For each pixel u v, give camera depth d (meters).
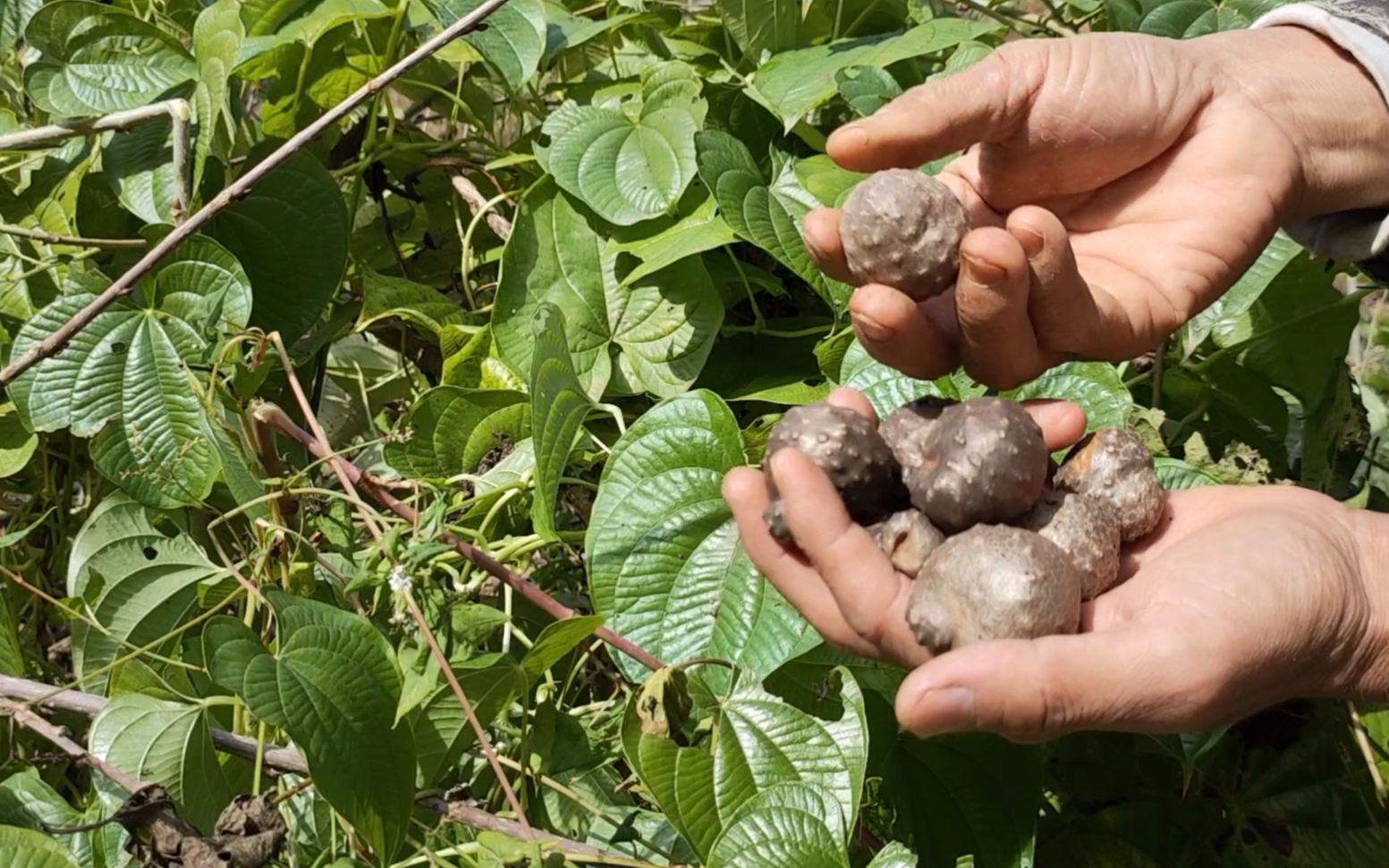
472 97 0.73
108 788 0.54
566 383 0.60
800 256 0.62
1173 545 0.48
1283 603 0.44
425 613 0.56
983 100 0.54
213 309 0.60
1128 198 0.57
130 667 0.57
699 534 0.55
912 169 0.55
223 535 0.62
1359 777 0.67
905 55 0.64
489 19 0.65
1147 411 0.67
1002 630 0.44
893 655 0.46
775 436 0.50
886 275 0.51
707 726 0.53
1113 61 0.55
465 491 0.63
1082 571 0.48
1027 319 0.50
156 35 0.65
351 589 0.55
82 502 0.68
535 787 0.57
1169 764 0.65
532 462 0.62
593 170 0.64
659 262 0.61
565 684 0.61
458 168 0.71
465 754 0.57
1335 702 0.66
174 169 0.63
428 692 0.53
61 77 0.64
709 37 0.73
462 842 0.54
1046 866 0.63
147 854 0.51
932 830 0.56
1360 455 0.73
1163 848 0.64
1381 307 0.88
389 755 0.52
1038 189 0.57
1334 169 0.58
